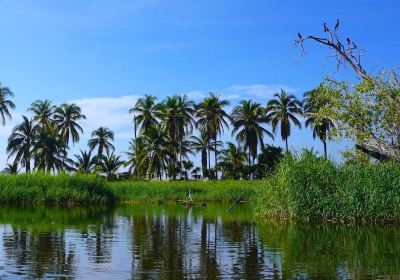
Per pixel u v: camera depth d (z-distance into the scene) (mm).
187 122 78375
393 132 22047
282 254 14625
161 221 25594
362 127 22344
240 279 11102
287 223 24438
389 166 23609
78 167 80312
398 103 21516
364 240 17766
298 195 24969
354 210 23547
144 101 78000
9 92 67625
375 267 12500
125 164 79875
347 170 24719
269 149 76750
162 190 50656
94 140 88312
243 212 33156
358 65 21625
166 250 15406
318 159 26109
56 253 14578
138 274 11625
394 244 16688
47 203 40719
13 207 36344
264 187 27609
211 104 75875
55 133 80250
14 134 74312
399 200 22688
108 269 12195
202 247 16031
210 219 26938
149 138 72938
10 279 11000
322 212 24609
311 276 11406
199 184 57312
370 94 22078
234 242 17312
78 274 11578
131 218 27406
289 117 74375
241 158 81125
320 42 21109
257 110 75375
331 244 16781
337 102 22453
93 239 17922
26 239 17672
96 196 43406
